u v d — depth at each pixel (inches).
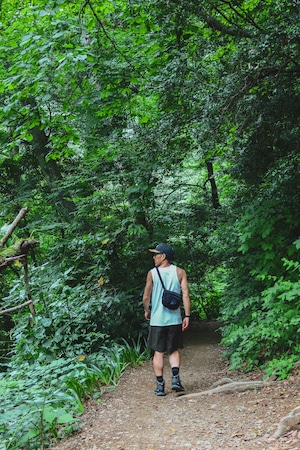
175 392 225.5
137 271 367.9
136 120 437.7
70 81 352.5
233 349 302.4
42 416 163.0
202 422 170.7
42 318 269.6
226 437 150.9
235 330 288.8
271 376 217.2
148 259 378.0
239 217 330.6
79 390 215.6
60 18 333.7
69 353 275.1
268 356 251.0
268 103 264.4
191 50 294.0
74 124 440.1
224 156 331.9
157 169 324.2
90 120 423.8
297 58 251.8
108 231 366.3
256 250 311.4
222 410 181.3
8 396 198.7
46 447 164.1
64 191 484.1
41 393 192.4
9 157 578.2
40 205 553.9
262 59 252.7
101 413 195.0
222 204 527.5
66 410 190.2
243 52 256.7
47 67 323.9
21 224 549.6
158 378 222.4
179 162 329.1
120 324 343.9
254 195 349.1
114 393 227.8
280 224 280.7
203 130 272.1
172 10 281.3
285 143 300.2
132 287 362.3
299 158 299.1
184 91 282.4
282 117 279.0
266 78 262.7
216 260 479.8
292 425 144.5
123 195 371.2
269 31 251.8
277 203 273.6
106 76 339.3
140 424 177.0
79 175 429.1
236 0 293.3
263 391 198.2
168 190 500.1
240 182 361.7
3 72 430.9
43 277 337.1
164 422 177.0
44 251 504.7
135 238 376.8
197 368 302.2
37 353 255.8
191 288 530.3
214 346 386.3
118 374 264.7
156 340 222.5
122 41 373.1
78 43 348.5
